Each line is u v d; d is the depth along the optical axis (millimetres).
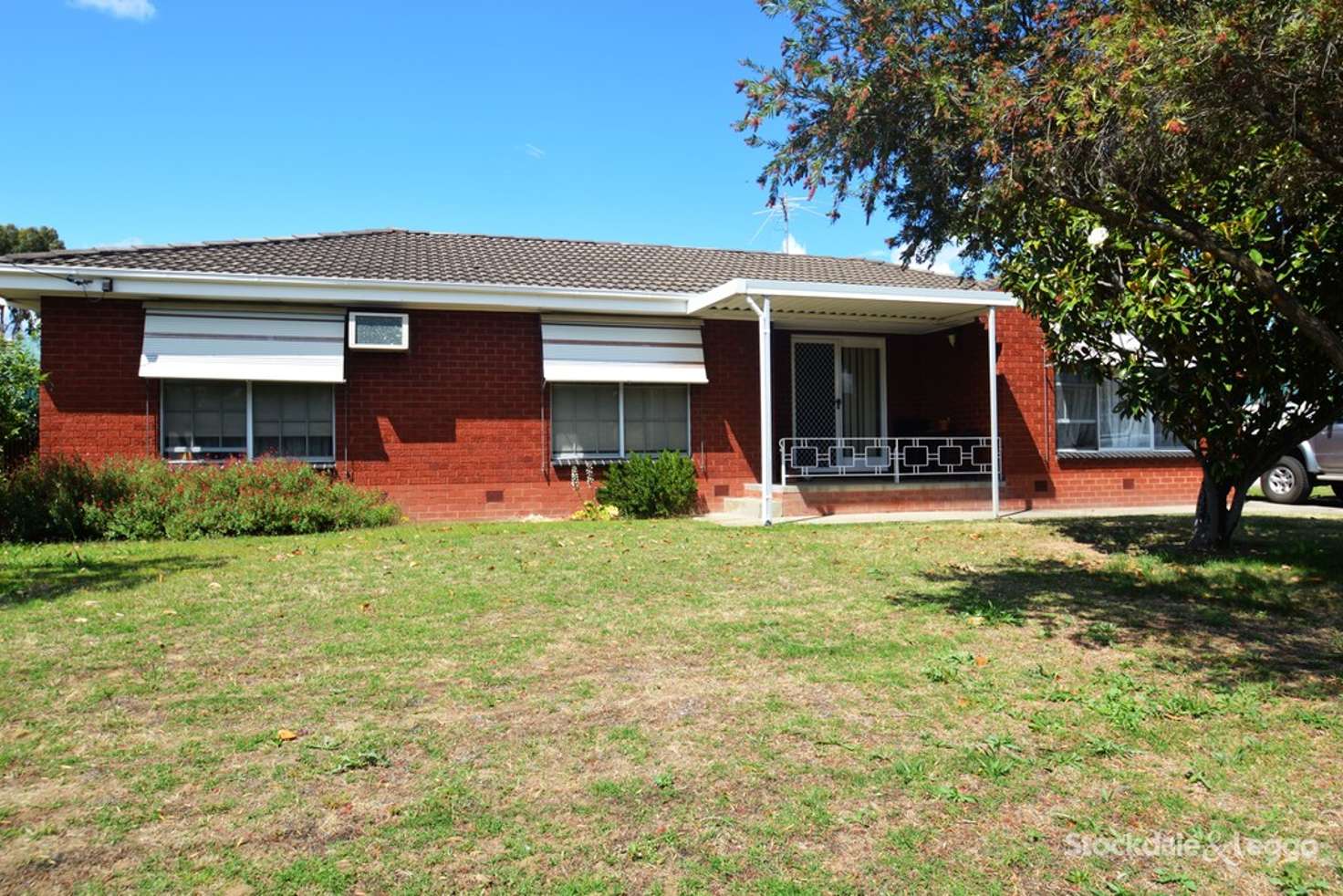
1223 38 5684
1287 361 9320
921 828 3676
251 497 12078
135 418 12789
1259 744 4504
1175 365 9742
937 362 17109
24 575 8594
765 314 13125
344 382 13609
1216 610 7293
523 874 3318
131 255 13188
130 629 6516
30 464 12086
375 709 4945
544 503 14555
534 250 17344
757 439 15789
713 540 10945
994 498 14289
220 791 3943
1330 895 3223
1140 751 4438
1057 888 3277
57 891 3176
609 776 4113
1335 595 7766
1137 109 5926
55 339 12508
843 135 6770
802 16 6703
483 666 5707
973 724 4754
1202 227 6934
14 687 5246
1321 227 8406
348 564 9164
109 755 4297
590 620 6875
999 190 6566
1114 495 16938
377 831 3607
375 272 13898
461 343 14234
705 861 3414
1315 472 16109
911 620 6969
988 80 6324
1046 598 7781
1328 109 6102
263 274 12969
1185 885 3275
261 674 5523
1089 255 9773
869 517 14031
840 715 4875
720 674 5586
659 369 15047
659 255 18328
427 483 14008
